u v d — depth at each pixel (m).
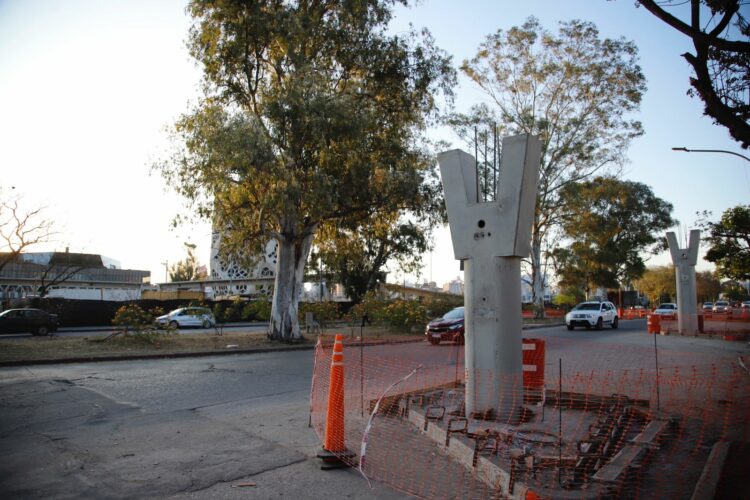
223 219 22.23
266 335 25.28
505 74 38.56
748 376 12.49
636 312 63.84
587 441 5.91
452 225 8.29
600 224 46.66
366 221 25.91
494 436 6.47
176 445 6.87
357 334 28.55
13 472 5.78
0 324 29.06
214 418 8.48
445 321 22.61
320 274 44.25
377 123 23.62
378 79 23.70
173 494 5.17
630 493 5.08
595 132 38.47
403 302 30.78
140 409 9.17
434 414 8.09
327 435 6.18
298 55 22.12
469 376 7.95
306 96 20.81
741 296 98.69
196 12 21.70
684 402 9.37
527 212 7.89
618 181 40.16
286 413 8.88
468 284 8.11
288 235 24.11
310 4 23.41
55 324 30.94
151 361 17.22
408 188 23.19
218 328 38.91
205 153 20.09
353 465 6.03
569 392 9.62
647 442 6.50
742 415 8.29
